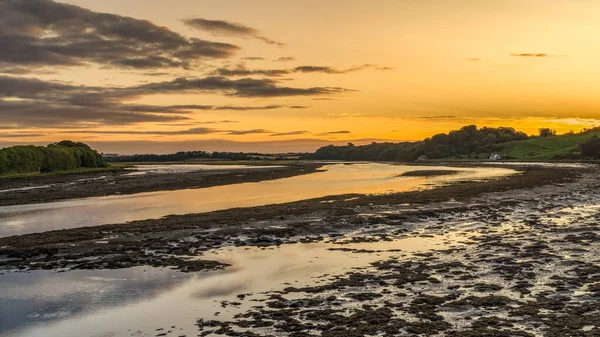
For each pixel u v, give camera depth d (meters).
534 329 13.31
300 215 36.25
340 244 26.83
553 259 21.38
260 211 38.81
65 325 15.07
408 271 20.19
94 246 26.33
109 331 14.48
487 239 26.81
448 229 30.78
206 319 15.24
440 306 15.62
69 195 58.53
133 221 35.00
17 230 32.81
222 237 28.64
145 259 23.52
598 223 31.12
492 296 16.25
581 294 16.44
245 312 15.78
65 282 19.84
